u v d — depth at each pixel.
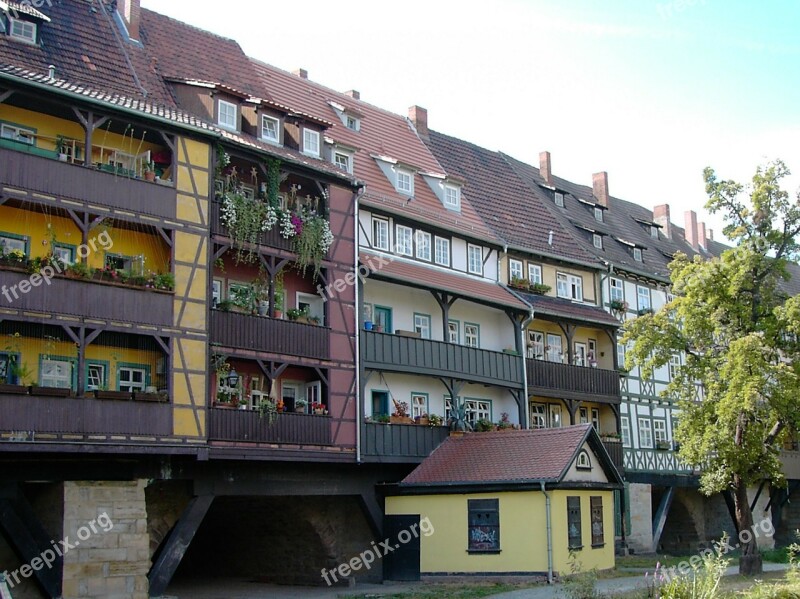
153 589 22.00
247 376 25.31
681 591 19.47
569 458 26.14
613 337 38.22
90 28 25.16
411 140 37.28
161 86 25.88
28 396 19.27
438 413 31.41
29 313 19.64
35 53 22.75
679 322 28.94
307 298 27.16
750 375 25.23
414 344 29.00
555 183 45.22
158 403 21.44
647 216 52.25
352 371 26.91
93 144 22.62
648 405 40.56
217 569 31.11
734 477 27.17
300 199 26.66
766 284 27.25
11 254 19.59
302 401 25.59
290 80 33.72
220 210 23.77
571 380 35.12
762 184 27.11
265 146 25.83
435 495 27.25
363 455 26.80
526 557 25.55
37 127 21.89
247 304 24.20
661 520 39.75
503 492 26.19
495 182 39.84
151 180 22.34
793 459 44.56
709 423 26.83
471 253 33.56
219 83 26.92
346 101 35.78
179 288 22.36
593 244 41.75
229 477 23.81
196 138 23.34
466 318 32.91
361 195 28.94
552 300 36.06
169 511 23.03
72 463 20.64
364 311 29.08
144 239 22.88
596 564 27.45
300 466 25.67
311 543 27.92
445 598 22.80
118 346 21.95
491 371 31.73
